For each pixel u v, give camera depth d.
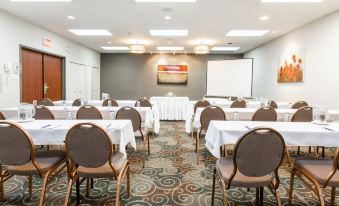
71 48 8.80
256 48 10.05
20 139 2.04
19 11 5.41
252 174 1.88
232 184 1.95
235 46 9.80
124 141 2.70
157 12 5.35
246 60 8.80
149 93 12.26
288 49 7.26
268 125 2.85
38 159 2.37
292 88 7.06
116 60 12.20
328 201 2.58
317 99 5.87
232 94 9.20
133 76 12.23
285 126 2.80
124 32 7.39
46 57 7.43
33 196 2.66
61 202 2.54
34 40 6.51
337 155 1.85
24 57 6.42
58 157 2.43
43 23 6.42
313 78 6.02
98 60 11.92
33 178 3.15
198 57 12.11
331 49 5.34
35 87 6.91
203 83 12.15
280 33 7.33
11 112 4.44
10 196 2.66
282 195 2.73
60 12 5.45
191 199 2.63
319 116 3.10
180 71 12.14
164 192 2.79
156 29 6.95
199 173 3.39
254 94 10.27
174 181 3.11
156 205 2.49
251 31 7.14
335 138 2.49
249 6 4.89
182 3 4.78
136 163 3.81
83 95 10.05
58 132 2.54
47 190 2.81
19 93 5.93
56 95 8.03
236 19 5.82
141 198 2.64
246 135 1.80
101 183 3.03
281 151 1.86
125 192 2.78
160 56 12.12
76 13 5.50
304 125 2.88
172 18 5.81
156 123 5.96
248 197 2.69
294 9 5.07
